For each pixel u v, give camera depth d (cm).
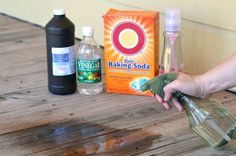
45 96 132
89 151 103
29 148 105
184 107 103
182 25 145
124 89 132
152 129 113
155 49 128
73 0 185
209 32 138
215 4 134
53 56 128
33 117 120
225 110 102
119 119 118
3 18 217
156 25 128
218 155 101
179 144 106
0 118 119
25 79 143
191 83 100
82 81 131
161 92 105
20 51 168
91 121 117
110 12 130
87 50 131
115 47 129
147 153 102
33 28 199
